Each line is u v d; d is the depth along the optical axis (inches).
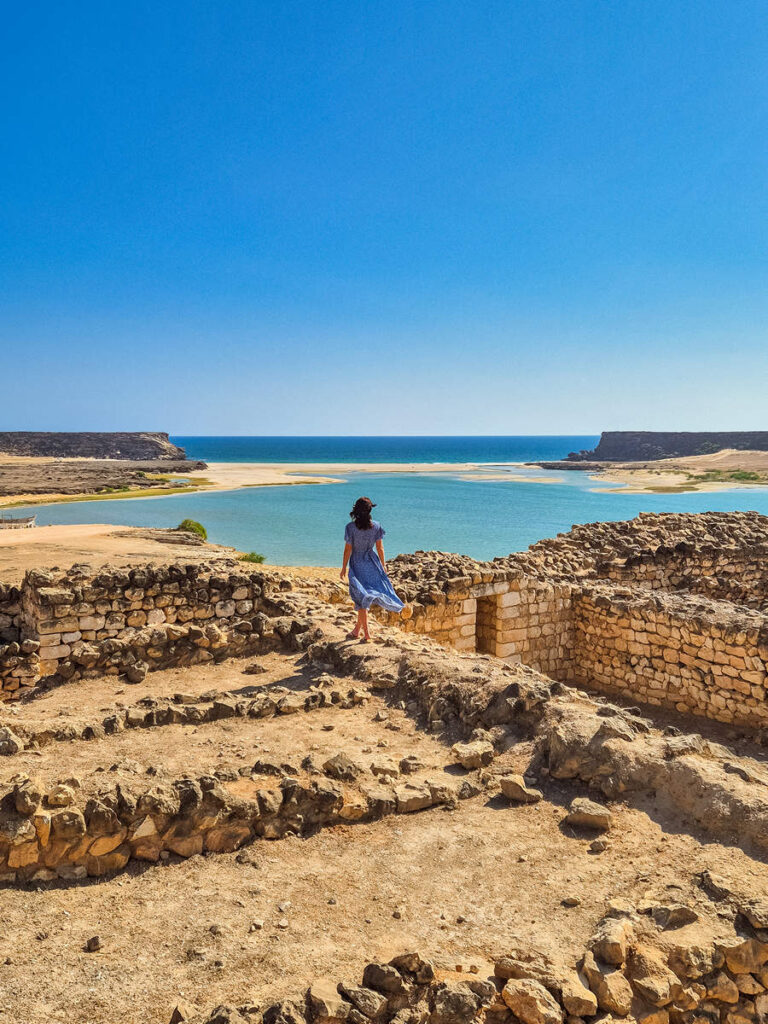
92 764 234.4
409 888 191.2
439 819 225.9
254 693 330.6
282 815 216.5
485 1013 150.6
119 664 387.2
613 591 589.0
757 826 199.9
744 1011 165.5
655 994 155.6
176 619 478.9
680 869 192.9
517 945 167.8
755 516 855.1
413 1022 145.3
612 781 229.5
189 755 250.4
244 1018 138.6
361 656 366.6
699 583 682.2
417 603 537.0
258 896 187.2
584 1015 151.6
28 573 474.9
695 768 223.6
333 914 180.2
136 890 188.7
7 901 179.2
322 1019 142.2
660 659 518.3
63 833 189.6
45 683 375.9
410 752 270.4
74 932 170.4
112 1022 143.6
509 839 213.2
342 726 293.9
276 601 487.8
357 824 222.8
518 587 578.9
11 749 239.6
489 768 254.7
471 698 293.3
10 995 148.3
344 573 398.0
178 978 156.4
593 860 200.8
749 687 450.3
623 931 166.2
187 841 204.1
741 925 174.4
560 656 597.9
